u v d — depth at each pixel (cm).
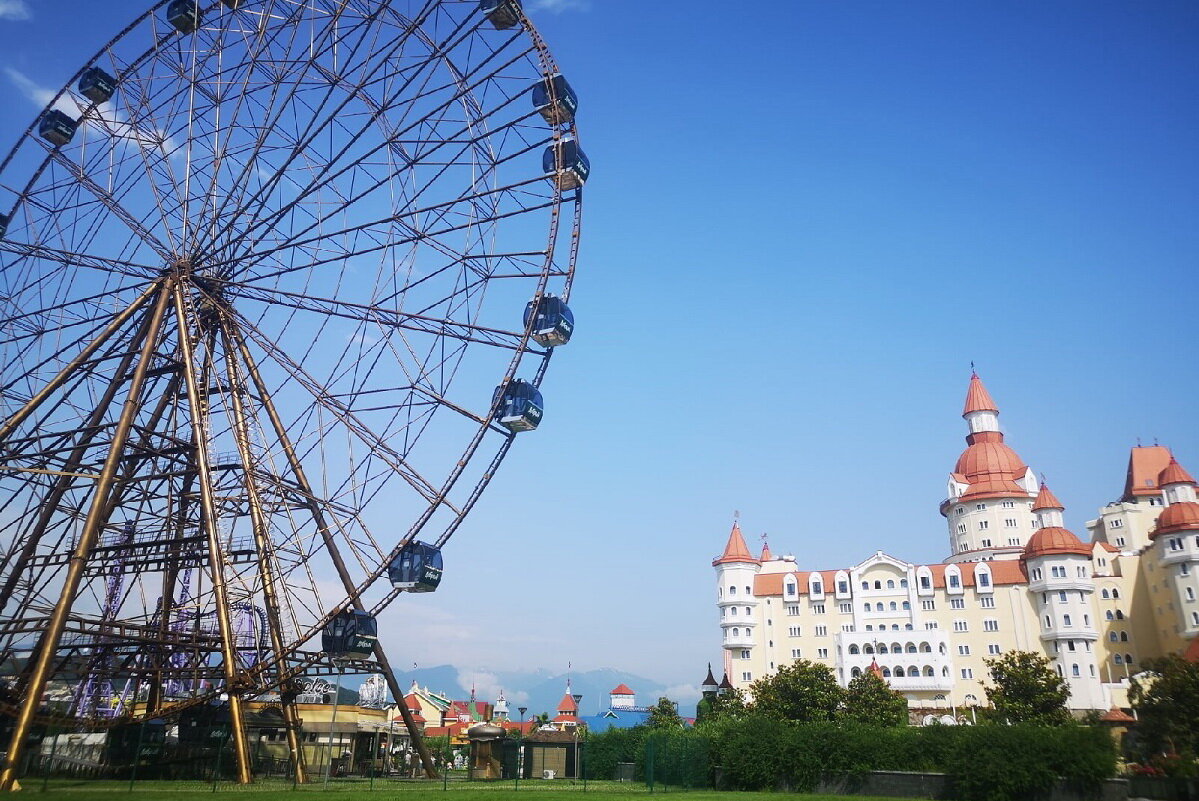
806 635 16738
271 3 5997
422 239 5894
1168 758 5650
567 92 5784
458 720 18012
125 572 6438
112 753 6272
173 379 6506
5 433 5703
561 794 5247
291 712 6194
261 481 6019
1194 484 16250
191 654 6950
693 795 5519
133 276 6341
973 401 19638
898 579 16438
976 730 5512
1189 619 13825
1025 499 17888
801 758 6053
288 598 5928
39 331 6412
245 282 6244
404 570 5734
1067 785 5119
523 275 5809
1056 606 14962
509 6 5725
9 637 5834
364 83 5800
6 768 4559
